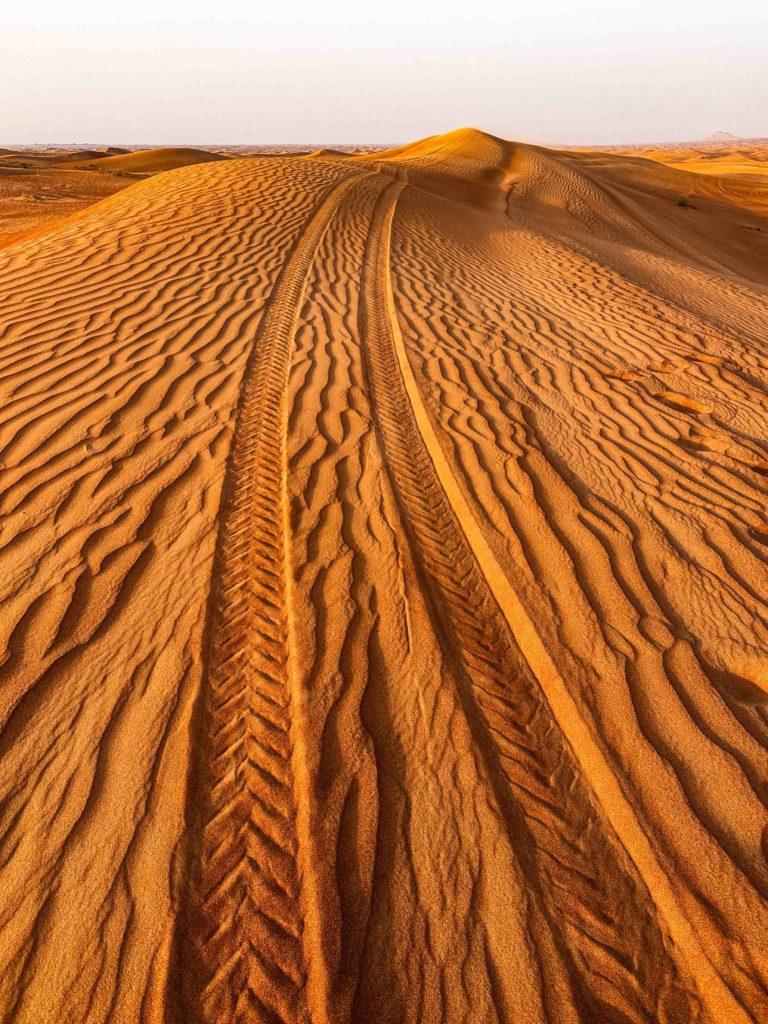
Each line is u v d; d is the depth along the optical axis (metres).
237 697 2.44
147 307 6.60
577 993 1.67
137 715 2.36
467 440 4.48
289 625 2.78
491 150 26.66
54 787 2.11
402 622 2.82
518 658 2.69
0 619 2.75
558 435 4.64
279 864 1.92
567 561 3.25
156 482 3.74
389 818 2.05
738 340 7.63
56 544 3.21
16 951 1.71
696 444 4.68
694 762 2.24
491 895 1.86
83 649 2.62
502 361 6.09
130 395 4.76
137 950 1.71
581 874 1.92
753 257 20.34
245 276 7.85
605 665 2.62
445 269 9.62
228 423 4.45
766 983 1.67
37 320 6.16
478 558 3.29
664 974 1.71
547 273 10.28
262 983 1.66
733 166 53.19
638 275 11.48
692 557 3.32
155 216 10.02
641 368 6.27
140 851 1.94
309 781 2.14
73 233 9.23
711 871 1.92
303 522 3.46
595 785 2.17
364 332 6.51
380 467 4.06
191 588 2.96
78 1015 1.58
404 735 2.32
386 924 1.79
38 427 4.27
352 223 11.23
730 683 2.59
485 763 2.23
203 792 2.11
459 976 1.68
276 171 14.18
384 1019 1.60
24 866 1.90
